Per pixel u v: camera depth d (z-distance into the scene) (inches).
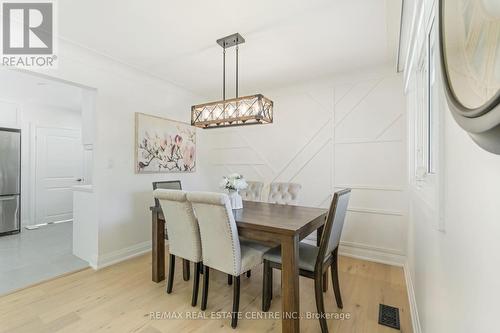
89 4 73.8
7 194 161.8
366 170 125.0
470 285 28.5
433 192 49.9
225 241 72.9
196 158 167.6
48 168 196.1
